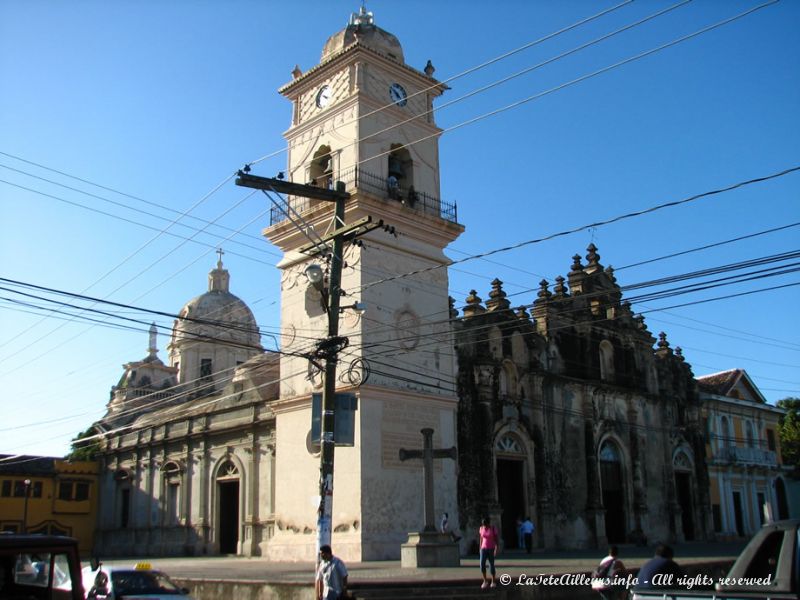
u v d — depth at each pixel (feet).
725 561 93.86
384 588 65.82
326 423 64.34
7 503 173.37
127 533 167.73
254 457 134.82
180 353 215.10
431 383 110.63
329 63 116.37
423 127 121.08
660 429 156.25
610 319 150.92
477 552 111.65
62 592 37.73
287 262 117.19
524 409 126.52
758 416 192.13
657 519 148.66
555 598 71.92
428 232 115.55
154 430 164.04
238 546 133.28
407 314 110.93
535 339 131.44
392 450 103.04
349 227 67.87
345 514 99.55
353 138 110.73
